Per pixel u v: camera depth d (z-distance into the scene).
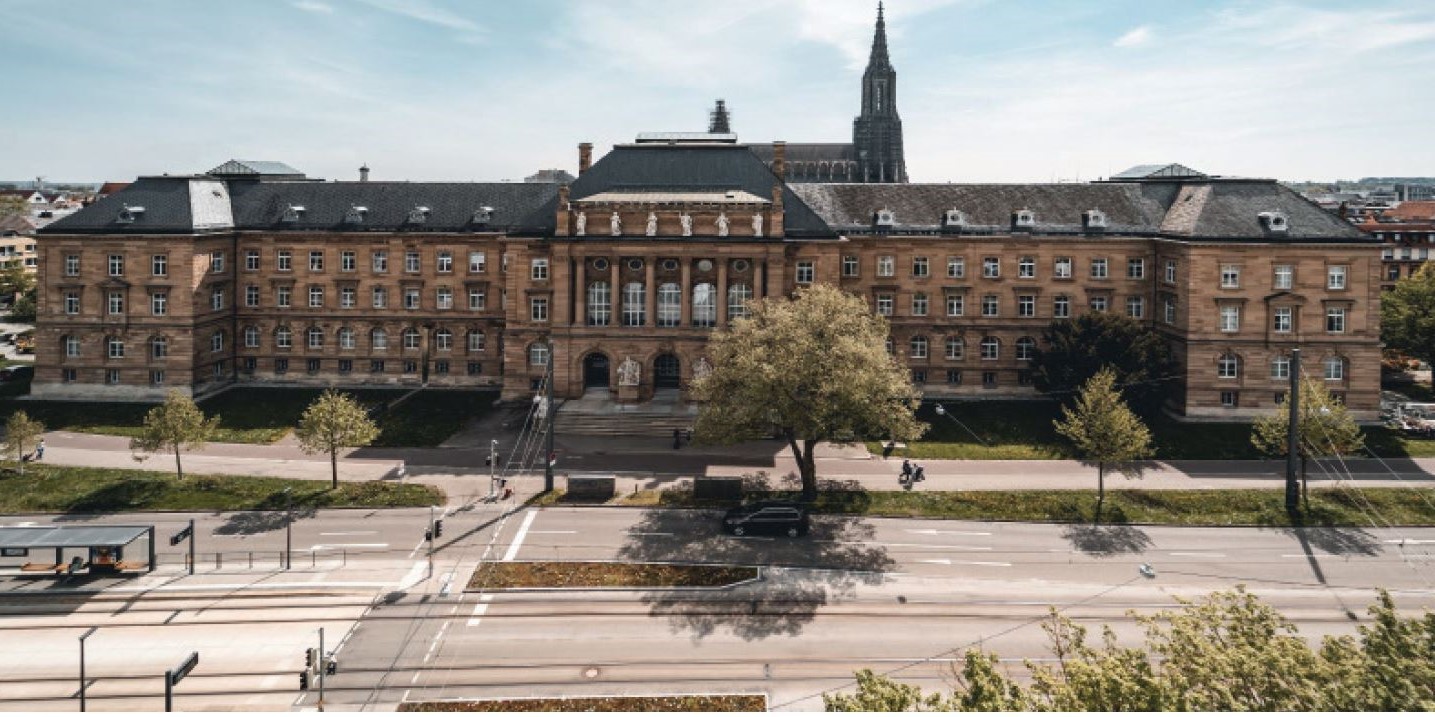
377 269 97.25
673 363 90.94
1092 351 77.56
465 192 100.50
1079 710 24.30
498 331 97.00
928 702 25.84
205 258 91.25
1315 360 80.12
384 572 50.44
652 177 89.88
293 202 99.06
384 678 39.41
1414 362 105.44
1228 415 80.88
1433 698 24.72
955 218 91.69
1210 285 80.44
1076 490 63.34
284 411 85.94
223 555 52.81
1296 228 80.94
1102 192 93.56
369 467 69.25
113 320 88.62
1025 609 46.47
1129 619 45.41
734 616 45.50
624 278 86.25
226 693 38.25
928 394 91.75
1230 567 51.69
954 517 59.31
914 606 46.69
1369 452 71.75
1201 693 25.16
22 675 39.75
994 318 91.06
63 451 72.44
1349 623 45.06
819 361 58.03
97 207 90.31
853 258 91.94
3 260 160.50
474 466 69.56
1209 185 86.50
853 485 64.88
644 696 37.88
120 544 48.12
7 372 98.44
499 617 45.25
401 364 97.75
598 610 46.06
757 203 84.00
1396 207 153.62
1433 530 57.25
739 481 62.78
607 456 72.25
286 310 97.25
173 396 66.25
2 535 48.84
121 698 37.84
